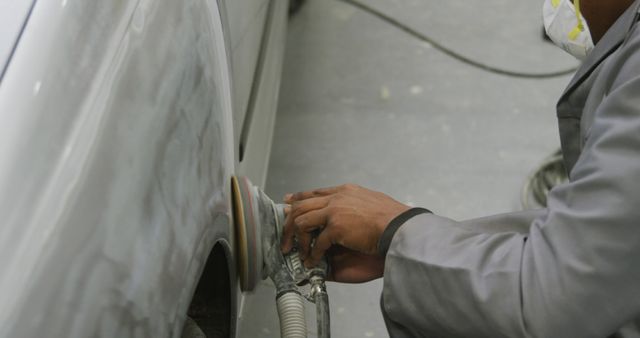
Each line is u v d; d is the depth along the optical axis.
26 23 0.75
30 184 0.68
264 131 1.60
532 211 1.11
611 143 0.83
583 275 0.84
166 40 0.87
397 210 1.12
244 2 1.36
